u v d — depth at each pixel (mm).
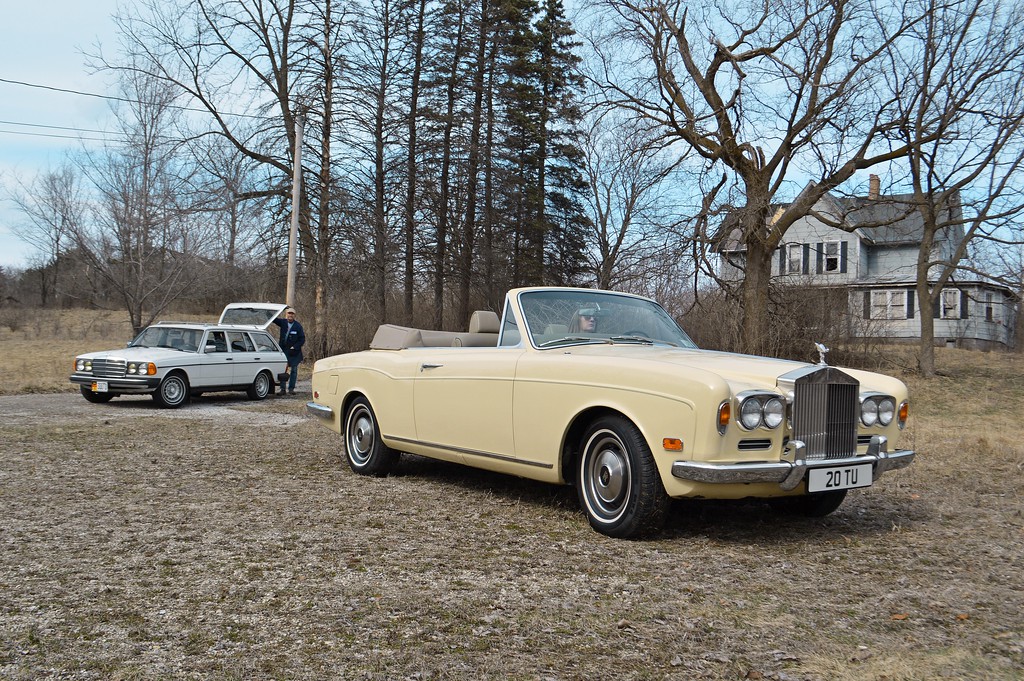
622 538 4984
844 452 5000
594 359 5184
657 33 19953
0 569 4176
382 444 7016
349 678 2906
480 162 31844
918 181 20938
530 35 38250
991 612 3746
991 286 23078
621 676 2963
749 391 4586
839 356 24156
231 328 15523
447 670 2986
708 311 23781
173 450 8539
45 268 51031
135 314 23297
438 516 5562
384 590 3914
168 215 23250
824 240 37312
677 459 4617
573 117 22875
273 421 11641
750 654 3191
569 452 5402
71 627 3375
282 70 27141
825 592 4023
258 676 2916
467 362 6109
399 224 29266
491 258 33094
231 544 4738
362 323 26547
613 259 38188
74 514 5473
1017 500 6543
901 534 5316
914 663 3129
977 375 23281
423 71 30422
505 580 4113
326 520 5398
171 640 3248
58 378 18328
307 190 25906
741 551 4793
